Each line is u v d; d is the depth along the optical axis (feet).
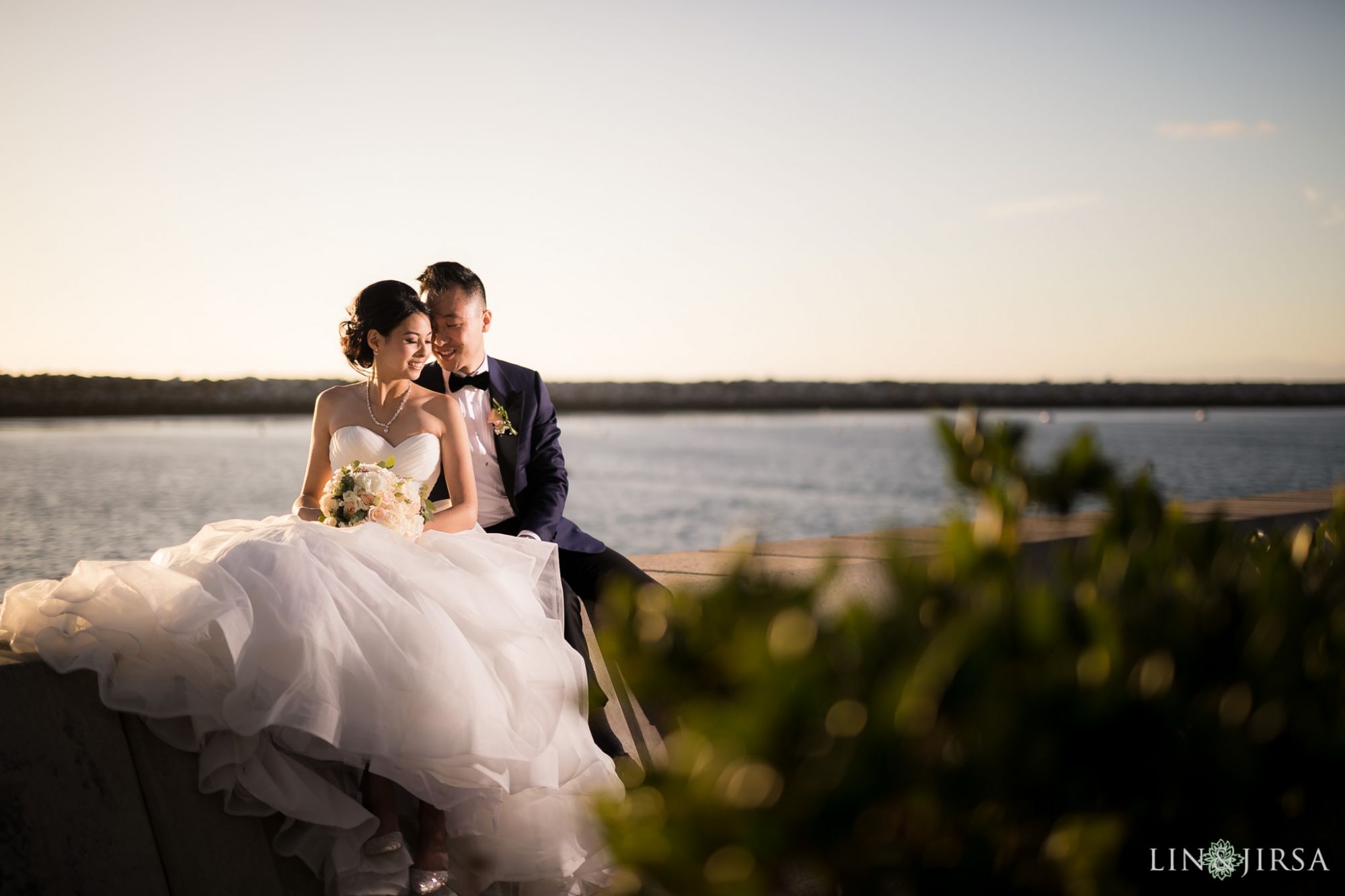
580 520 97.66
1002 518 4.20
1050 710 3.50
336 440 12.30
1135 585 4.14
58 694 8.55
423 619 9.64
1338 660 3.87
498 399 13.25
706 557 16.65
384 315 12.23
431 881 9.49
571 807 10.39
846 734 3.46
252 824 9.04
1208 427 412.77
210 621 8.86
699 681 3.84
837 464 216.33
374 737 9.02
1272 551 4.81
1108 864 3.47
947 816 3.51
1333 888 3.73
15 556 33.30
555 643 10.64
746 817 3.40
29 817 8.07
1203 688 3.80
